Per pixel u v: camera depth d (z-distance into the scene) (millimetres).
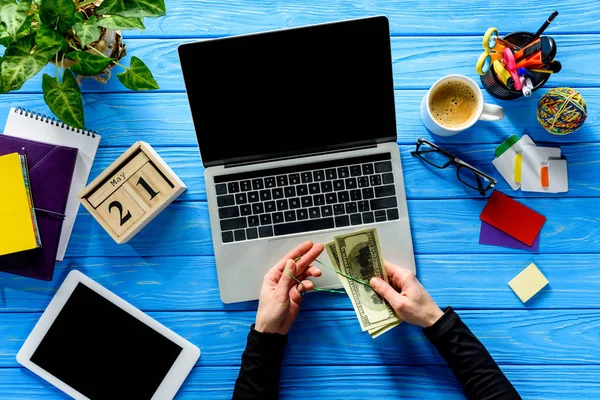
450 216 1021
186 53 861
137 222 944
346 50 872
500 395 883
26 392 1006
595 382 1000
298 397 1008
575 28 1030
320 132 939
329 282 972
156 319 1012
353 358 1011
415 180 1026
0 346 1006
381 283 914
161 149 1022
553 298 1010
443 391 1005
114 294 996
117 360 991
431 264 1014
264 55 870
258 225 961
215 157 944
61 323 989
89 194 951
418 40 1035
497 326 1009
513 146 1013
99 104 1019
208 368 1008
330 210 961
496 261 1015
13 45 731
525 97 1025
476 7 1037
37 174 959
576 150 1026
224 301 976
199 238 1020
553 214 1018
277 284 923
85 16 841
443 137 1026
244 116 916
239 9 1033
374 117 931
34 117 1000
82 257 1014
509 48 917
